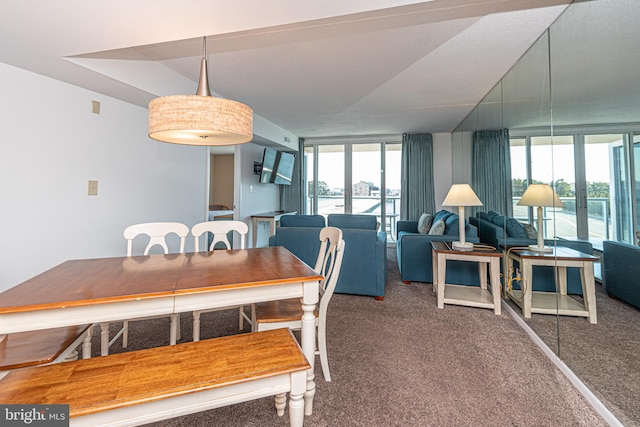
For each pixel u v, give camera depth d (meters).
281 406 1.40
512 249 2.63
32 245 2.09
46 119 2.16
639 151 1.24
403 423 1.34
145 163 3.03
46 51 1.77
